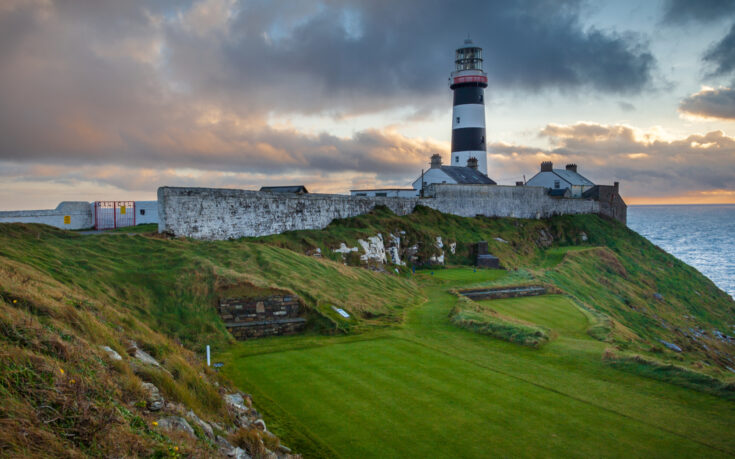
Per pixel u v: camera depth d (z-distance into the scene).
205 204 36.28
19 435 6.86
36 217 35.69
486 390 17.41
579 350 23.02
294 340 23.59
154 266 26.22
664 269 79.31
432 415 15.05
